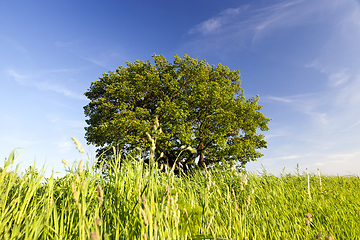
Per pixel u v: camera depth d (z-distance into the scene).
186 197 2.87
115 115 14.04
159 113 14.26
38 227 1.48
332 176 7.12
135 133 14.36
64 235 1.54
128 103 15.53
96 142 15.45
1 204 1.70
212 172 4.38
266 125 17.00
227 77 18.67
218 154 14.58
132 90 14.99
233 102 15.74
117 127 12.84
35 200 1.97
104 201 1.83
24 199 1.87
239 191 3.16
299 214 2.88
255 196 3.14
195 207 2.07
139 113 13.71
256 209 2.75
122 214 1.78
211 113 16.06
